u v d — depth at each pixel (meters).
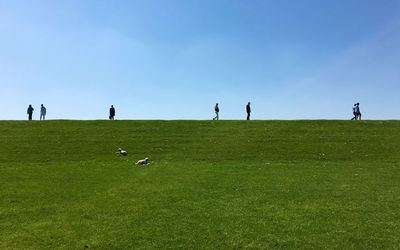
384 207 27.16
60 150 50.00
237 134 57.25
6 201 29.20
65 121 66.00
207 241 21.83
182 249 20.98
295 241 21.70
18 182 34.97
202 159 45.94
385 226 23.69
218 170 39.66
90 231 23.31
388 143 51.38
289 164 42.88
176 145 52.09
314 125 62.06
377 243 21.39
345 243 21.44
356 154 47.16
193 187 32.69
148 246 21.31
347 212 26.17
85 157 47.19
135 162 44.47
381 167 40.84
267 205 27.70
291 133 57.53
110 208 27.39
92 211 26.80
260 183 33.94
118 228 23.70
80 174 38.22
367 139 53.47
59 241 22.00
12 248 21.17
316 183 33.91
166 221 24.73
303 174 37.62
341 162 43.84
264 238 22.12
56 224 24.45
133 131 59.34
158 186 33.16
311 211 26.39
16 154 48.06
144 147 51.34
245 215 25.69
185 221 24.70
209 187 32.66
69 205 28.20
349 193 30.64
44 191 31.92
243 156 47.09
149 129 60.34
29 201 29.22
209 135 56.88
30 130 60.03
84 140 54.53
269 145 51.56
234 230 23.20
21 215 26.14
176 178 36.09
